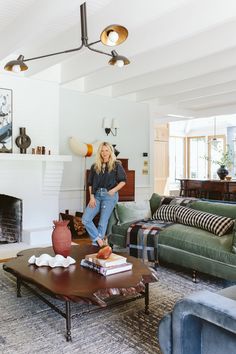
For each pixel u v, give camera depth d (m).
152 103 7.32
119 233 4.07
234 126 11.13
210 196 8.30
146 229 3.78
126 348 2.12
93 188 4.20
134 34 3.82
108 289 2.16
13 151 5.02
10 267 2.65
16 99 5.02
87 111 6.25
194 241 3.30
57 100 5.46
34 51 4.54
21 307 2.73
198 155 12.30
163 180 10.84
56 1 2.78
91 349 2.10
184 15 3.23
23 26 3.36
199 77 5.58
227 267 3.00
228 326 1.42
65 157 5.43
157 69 4.50
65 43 3.93
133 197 6.52
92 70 4.64
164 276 3.55
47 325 2.42
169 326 1.72
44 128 5.34
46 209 5.45
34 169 5.29
